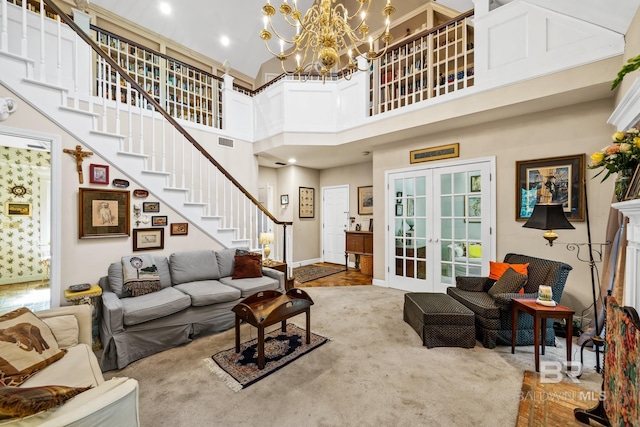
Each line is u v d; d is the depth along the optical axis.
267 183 6.92
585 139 2.99
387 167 4.77
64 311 1.95
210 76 5.06
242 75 6.90
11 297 4.35
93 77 4.19
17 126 2.44
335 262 7.09
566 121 3.10
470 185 3.84
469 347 2.56
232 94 5.18
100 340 2.54
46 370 1.48
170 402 1.81
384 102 4.79
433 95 4.51
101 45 4.48
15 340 1.47
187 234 3.61
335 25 2.30
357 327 3.05
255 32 6.05
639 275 1.63
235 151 5.17
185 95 5.64
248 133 5.39
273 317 2.27
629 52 2.33
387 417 1.68
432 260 4.25
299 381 2.04
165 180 3.43
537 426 1.60
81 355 1.69
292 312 2.45
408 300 3.12
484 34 3.22
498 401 1.82
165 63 5.27
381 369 2.21
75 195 2.78
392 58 4.32
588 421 1.61
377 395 1.88
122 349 2.28
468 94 3.35
